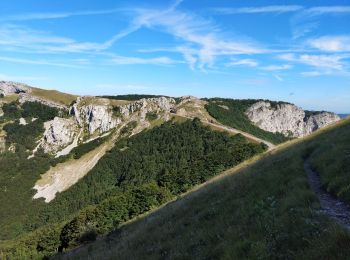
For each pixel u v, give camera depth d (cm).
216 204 2317
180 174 12800
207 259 1466
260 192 2055
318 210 1473
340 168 1917
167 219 2739
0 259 9362
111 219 8850
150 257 1872
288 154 3250
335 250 1055
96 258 2694
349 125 3666
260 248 1284
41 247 8456
